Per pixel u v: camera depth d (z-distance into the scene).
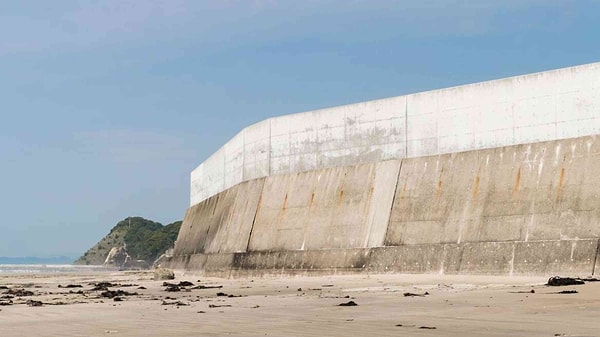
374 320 22.25
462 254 48.03
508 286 36.31
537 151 47.41
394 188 54.31
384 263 52.25
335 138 60.03
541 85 47.97
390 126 56.03
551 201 45.41
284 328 20.64
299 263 58.25
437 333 18.48
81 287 55.12
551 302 25.95
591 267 42.03
